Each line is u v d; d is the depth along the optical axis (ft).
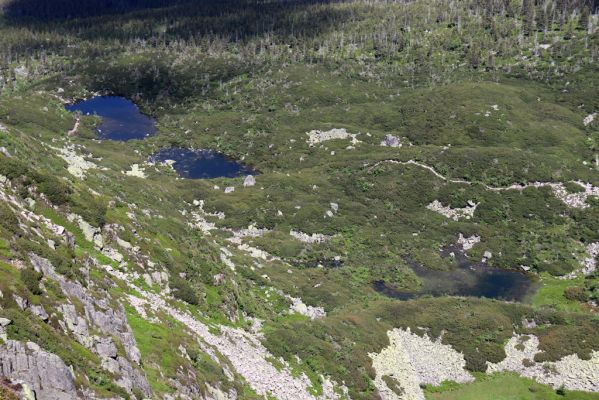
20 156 267.18
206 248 332.60
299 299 374.02
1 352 104.12
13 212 169.78
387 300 415.64
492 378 321.32
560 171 649.61
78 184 274.36
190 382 167.43
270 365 236.63
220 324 244.42
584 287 481.46
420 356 329.72
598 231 562.25
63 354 119.34
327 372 262.26
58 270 153.48
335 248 520.01
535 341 344.28
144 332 176.45
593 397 305.12
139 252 236.22
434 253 531.09
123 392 127.75
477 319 360.48
